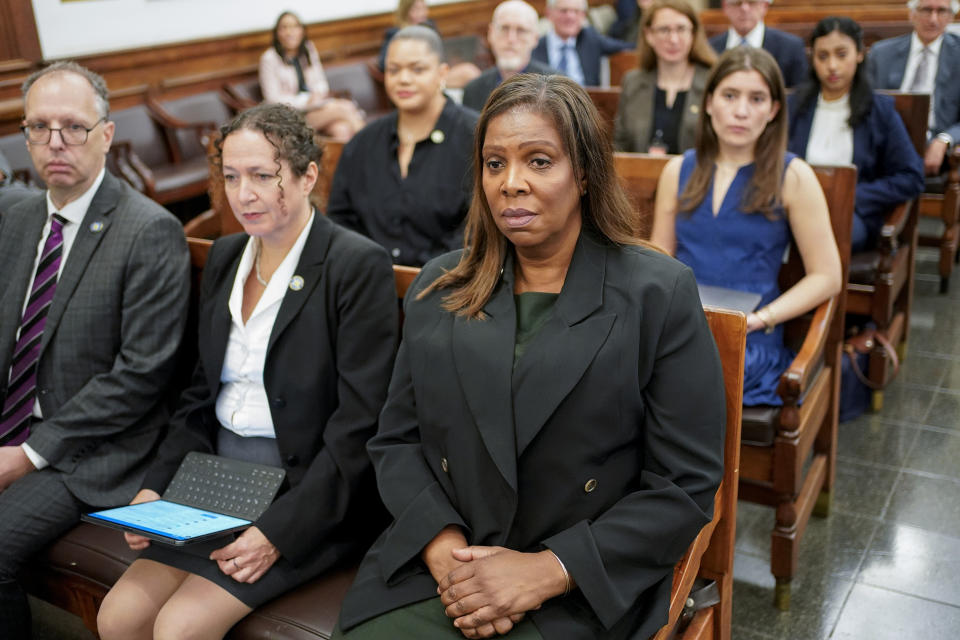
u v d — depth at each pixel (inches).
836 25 139.6
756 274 108.3
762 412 96.9
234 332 84.4
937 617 97.8
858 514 117.9
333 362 81.4
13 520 84.9
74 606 87.4
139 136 234.8
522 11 167.5
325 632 70.5
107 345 93.1
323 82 279.7
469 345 63.9
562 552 59.6
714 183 109.1
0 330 95.0
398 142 129.1
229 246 86.6
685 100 164.9
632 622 62.2
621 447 63.9
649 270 63.2
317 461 78.7
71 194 94.4
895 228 133.0
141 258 91.7
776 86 102.3
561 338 61.9
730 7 194.7
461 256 70.9
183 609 70.5
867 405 144.4
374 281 79.9
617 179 65.4
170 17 255.0
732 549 76.5
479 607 58.3
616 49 245.0
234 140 78.2
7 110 211.6
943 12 183.0
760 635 96.7
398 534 65.3
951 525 114.3
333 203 134.6
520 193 60.6
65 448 89.5
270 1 287.4
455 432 64.7
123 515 74.1
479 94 172.9
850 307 139.0
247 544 73.8
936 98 187.2
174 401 100.2
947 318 176.6
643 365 62.3
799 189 104.0
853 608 100.1
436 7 345.1
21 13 215.8
